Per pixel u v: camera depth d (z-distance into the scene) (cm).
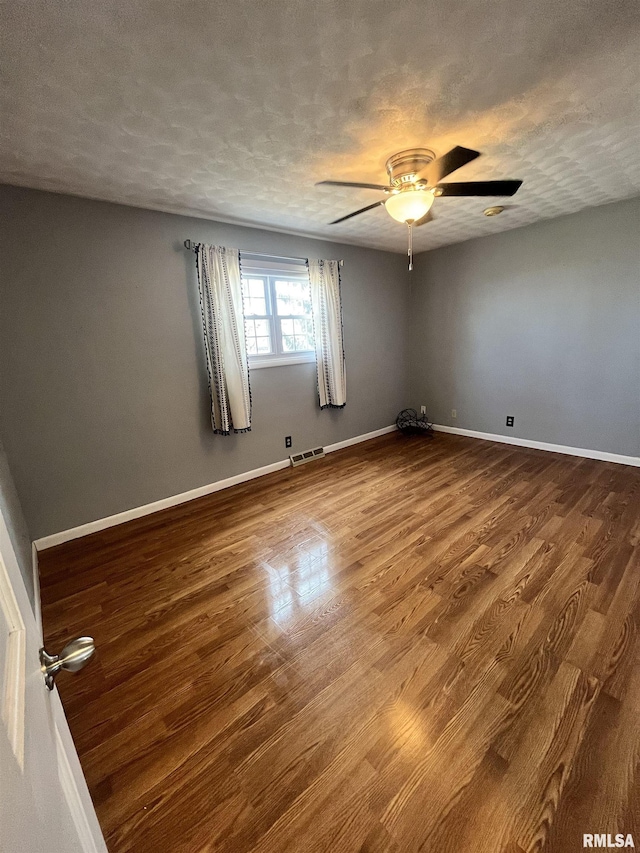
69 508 260
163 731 132
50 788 53
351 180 236
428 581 204
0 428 229
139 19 112
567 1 113
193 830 105
